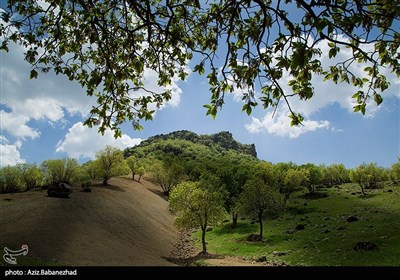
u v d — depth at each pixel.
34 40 7.85
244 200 59.59
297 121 5.77
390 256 33.12
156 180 123.88
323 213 74.69
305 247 44.84
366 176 102.25
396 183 121.00
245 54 5.94
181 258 44.72
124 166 90.50
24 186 74.12
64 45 8.55
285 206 90.12
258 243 52.72
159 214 80.38
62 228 38.81
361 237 44.34
